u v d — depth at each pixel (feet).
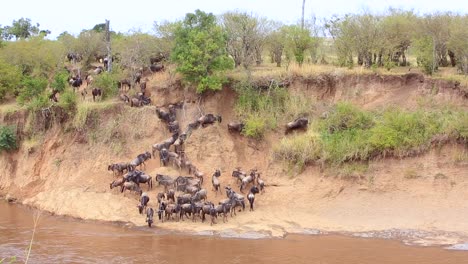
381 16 143.64
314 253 88.74
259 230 100.42
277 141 124.26
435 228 100.17
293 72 133.39
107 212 109.19
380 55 140.97
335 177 113.19
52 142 130.72
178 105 131.44
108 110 130.62
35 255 86.48
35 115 135.23
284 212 108.37
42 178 126.21
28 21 239.71
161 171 118.01
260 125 123.24
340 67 136.98
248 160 122.72
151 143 126.11
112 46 163.84
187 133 124.88
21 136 135.64
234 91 132.67
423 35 137.18
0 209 117.91
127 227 103.50
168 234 98.94
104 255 86.79
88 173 121.60
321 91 131.75
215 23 135.64
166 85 134.51
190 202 106.63
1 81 147.33
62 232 100.27
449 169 109.81
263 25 145.07
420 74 127.34
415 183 109.40
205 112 129.59
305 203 110.32
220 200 111.86
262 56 157.58
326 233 100.37
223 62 128.36
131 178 113.39
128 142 126.62
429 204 105.81
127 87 142.10
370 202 108.37
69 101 132.05
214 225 102.94
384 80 129.08
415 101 124.16
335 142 116.98
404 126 114.32
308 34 144.05
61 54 167.84
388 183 110.22
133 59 146.10
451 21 136.15
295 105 128.36
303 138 119.55
